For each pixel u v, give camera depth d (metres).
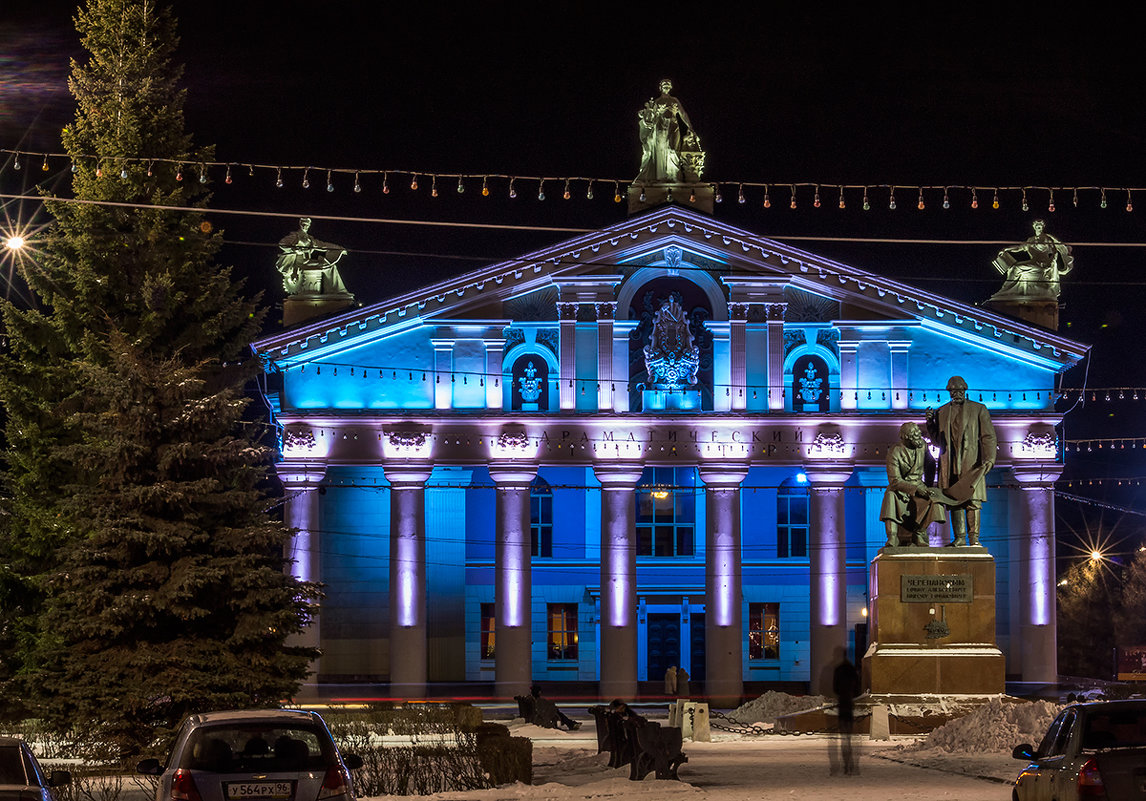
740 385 65.25
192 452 31.72
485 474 69.94
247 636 31.08
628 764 29.67
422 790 25.55
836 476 64.88
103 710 29.97
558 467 66.88
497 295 65.88
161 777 17.81
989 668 38.22
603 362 65.25
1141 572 83.44
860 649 68.75
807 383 66.62
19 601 38.47
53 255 51.28
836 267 65.81
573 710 59.97
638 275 66.25
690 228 65.75
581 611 69.38
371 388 65.38
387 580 68.12
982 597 38.62
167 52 54.72
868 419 65.12
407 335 65.75
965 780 26.09
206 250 52.66
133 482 31.94
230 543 31.78
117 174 50.97
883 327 65.94
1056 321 67.69
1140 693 46.97
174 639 31.12
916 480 39.41
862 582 69.19
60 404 45.38
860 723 37.97
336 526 68.31
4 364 48.12
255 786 16.81
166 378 32.38
